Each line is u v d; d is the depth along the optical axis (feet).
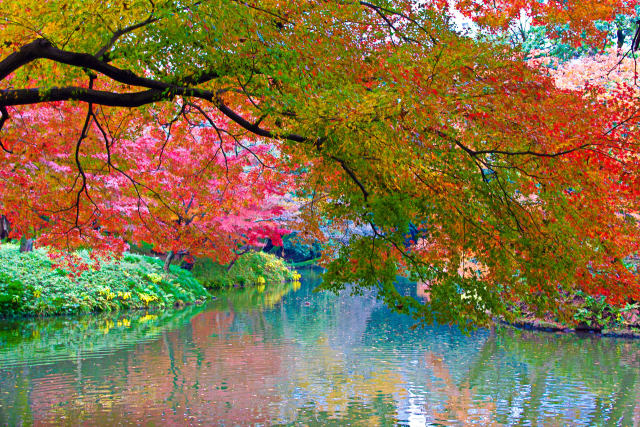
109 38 19.56
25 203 37.35
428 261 24.53
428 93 17.99
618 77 53.21
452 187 21.13
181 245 47.29
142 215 42.91
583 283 22.48
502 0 25.91
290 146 22.02
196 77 19.76
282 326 55.26
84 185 32.55
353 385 32.99
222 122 35.94
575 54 77.36
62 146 35.19
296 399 29.86
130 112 30.32
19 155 34.88
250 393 30.86
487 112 18.95
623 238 23.41
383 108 17.93
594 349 44.65
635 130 21.06
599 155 21.01
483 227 21.66
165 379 33.47
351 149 20.39
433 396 30.89
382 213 20.85
